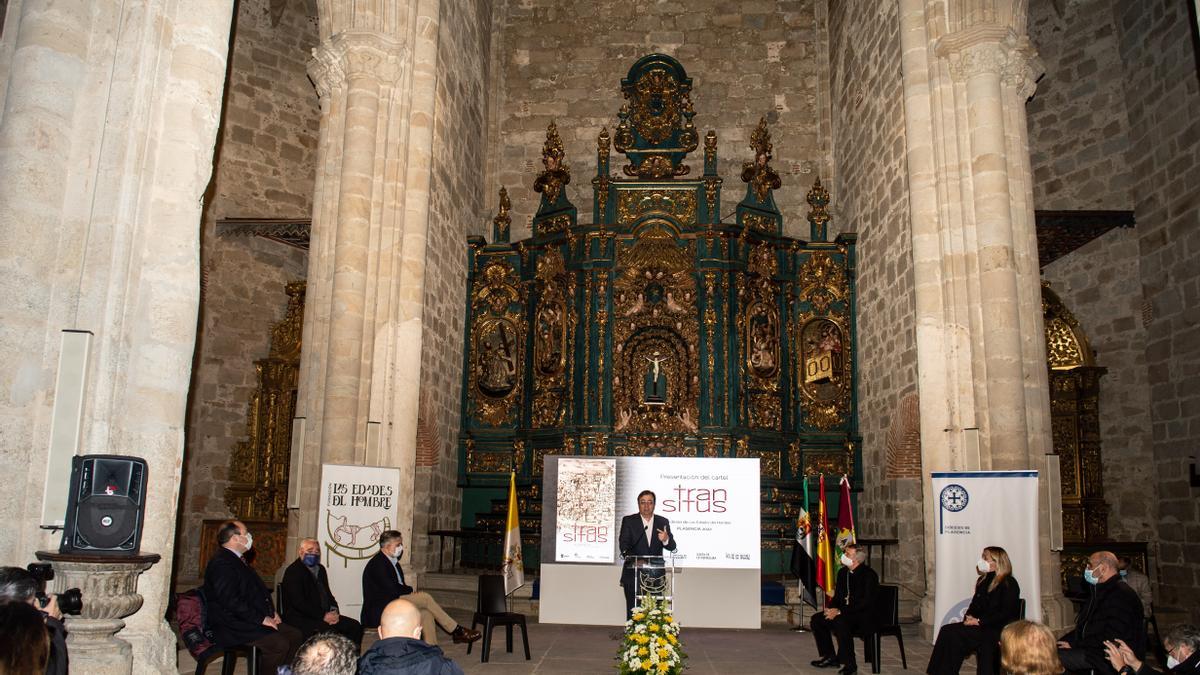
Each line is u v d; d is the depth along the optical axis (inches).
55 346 226.7
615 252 663.8
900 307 569.3
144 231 239.6
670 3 779.4
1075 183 662.5
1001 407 428.1
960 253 459.5
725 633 464.4
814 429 665.6
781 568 611.5
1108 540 594.6
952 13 483.5
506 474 661.3
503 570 415.2
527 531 611.8
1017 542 364.2
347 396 446.0
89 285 230.2
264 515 651.5
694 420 640.4
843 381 667.4
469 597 543.5
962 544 373.7
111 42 242.4
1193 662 216.2
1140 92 623.8
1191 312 567.8
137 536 209.9
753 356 659.4
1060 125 676.1
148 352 234.2
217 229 673.0
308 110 744.3
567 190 755.4
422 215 495.5
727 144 757.9
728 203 745.6
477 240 690.2
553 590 368.2
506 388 676.1
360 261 460.8
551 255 676.7
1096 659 266.8
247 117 704.4
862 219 660.1
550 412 662.5
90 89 238.7
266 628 288.8
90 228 233.6
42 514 215.0
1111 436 618.2
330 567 387.5
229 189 687.1
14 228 221.5
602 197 678.5
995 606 314.8
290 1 740.7
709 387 641.6
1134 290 620.4
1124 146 637.9
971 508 374.0
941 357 458.6
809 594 466.9
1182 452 571.5
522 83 773.9
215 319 667.4
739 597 364.8
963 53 468.4
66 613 191.6
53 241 229.1
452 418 652.1
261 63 717.9
